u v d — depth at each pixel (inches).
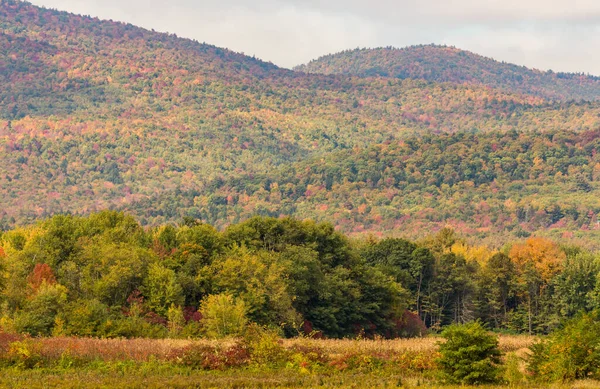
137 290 3841.0
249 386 2030.0
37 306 3235.7
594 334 2084.2
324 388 1988.2
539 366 2121.1
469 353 2050.9
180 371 2271.2
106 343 2642.7
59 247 4224.9
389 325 4773.6
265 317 3882.9
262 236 4830.2
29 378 2118.6
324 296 4311.0
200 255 4222.4
